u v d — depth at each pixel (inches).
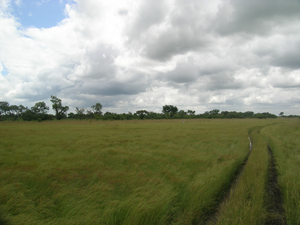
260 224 152.9
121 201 187.6
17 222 153.1
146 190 212.2
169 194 198.7
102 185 225.6
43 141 601.6
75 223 154.0
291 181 222.5
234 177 284.4
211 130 999.6
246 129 1043.3
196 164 339.9
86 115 3073.3
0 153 422.6
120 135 782.5
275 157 377.7
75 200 193.2
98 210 171.6
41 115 2807.6
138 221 153.7
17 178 251.0
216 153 430.6
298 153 390.6
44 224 153.3
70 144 552.7
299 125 1018.1
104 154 419.2
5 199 187.5
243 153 424.5
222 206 187.9
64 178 260.1
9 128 1159.0
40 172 277.1
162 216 164.6
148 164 339.3
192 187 215.8
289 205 174.9
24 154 417.4
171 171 286.8
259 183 217.5
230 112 4547.2
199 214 171.3
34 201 192.9
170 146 521.3
